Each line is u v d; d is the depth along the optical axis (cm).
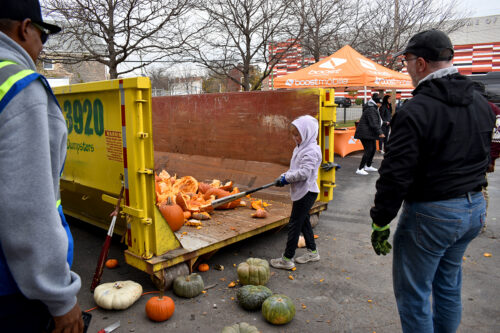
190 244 415
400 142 227
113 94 389
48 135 132
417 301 244
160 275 375
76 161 473
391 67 1750
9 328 136
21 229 123
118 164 399
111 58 1044
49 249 128
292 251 438
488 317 345
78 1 959
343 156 1337
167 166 805
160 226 377
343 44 1816
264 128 633
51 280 131
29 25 146
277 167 620
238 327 302
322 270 445
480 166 235
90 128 436
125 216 391
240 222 505
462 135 224
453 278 255
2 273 129
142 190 365
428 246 234
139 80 347
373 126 991
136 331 320
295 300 376
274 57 1294
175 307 359
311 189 421
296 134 416
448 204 226
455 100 222
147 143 363
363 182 942
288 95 592
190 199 570
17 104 124
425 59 242
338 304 369
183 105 775
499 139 466
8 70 128
